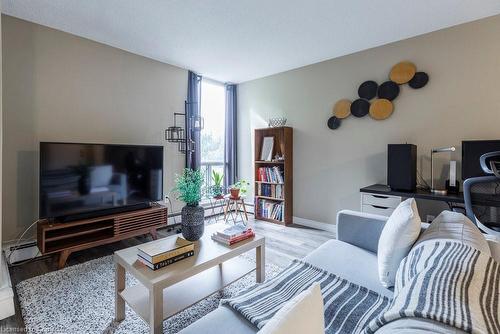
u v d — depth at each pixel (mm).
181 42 3014
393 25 2635
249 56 3439
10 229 2490
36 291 1976
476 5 2287
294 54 3379
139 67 3383
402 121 2990
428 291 718
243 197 4227
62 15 2441
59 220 2531
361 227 1891
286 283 1381
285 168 3828
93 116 2982
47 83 2658
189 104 3961
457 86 2654
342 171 3475
